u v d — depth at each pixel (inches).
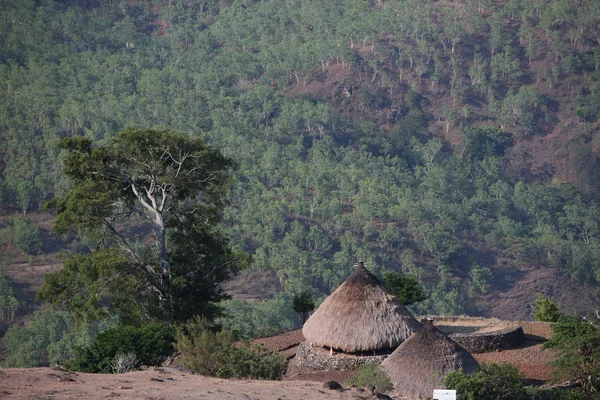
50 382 2276.1
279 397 2386.8
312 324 4690.0
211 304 6299.2
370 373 3540.8
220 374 3599.9
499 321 5285.4
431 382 3634.4
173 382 2480.3
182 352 4025.6
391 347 4503.0
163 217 6289.4
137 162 6156.5
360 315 4532.5
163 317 5999.0
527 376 4057.6
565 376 3663.9
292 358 4817.9
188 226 6427.2
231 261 6299.2
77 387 2229.3
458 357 3737.7
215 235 6545.3
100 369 4229.8
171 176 6131.9
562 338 3688.5
